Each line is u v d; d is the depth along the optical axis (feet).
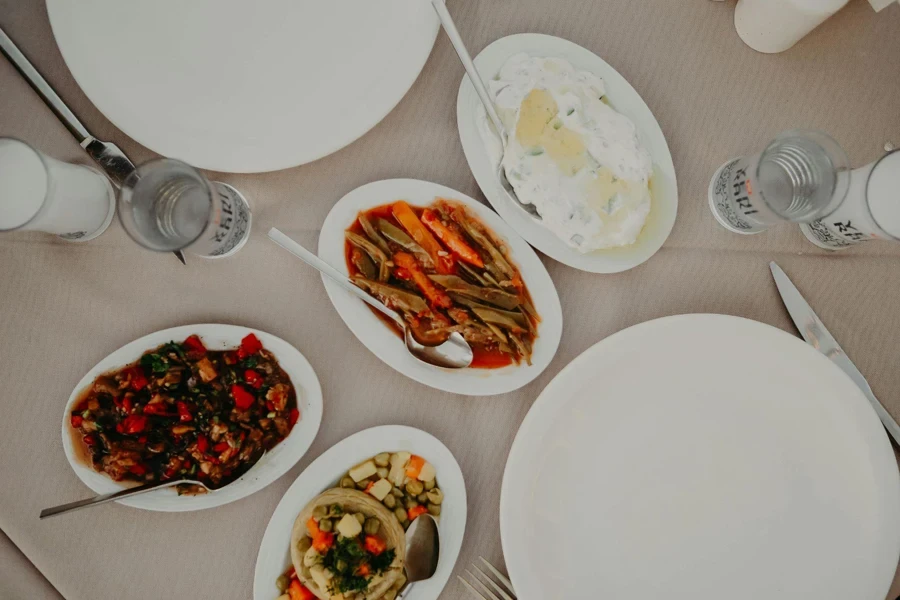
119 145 3.36
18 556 3.31
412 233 3.27
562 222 3.07
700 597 3.21
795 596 3.17
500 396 3.44
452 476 3.30
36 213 2.86
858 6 3.44
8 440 3.32
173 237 3.04
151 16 3.12
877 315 3.43
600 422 3.16
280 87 3.16
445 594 3.39
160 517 3.36
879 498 3.04
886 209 2.93
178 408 3.21
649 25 3.47
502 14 3.44
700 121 3.48
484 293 3.29
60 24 2.97
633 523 3.20
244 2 3.17
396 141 3.45
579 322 3.45
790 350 3.01
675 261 3.46
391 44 3.12
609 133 3.06
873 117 3.45
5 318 3.34
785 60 3.46
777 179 3.26
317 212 3.43
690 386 3.15
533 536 3.07
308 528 3.10
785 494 3.19
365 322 3.24
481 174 3.23
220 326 3.23
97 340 3.37
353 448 3.26
